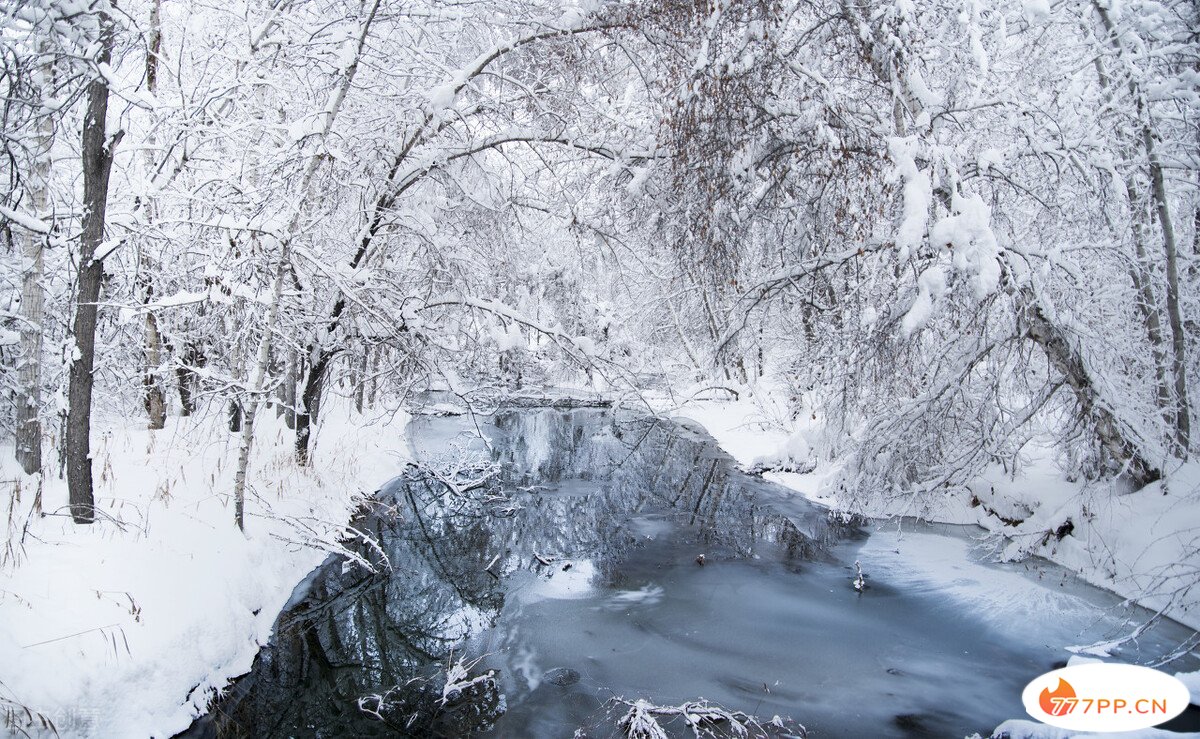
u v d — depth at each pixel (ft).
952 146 30.66
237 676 20.15
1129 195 34.01
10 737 14.11
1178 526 26.89
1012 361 33.55
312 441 38.29
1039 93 35.42
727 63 29.94
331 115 28.32
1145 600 25.96
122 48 24.14
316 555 29.50
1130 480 30.68
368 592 27.53
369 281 32.99
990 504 37.32
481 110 36.70
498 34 36.83
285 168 31.14
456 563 31.30
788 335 60.44
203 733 17.57
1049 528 32.17
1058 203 31.96
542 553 33.04
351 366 39.55
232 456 32.76
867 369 32.48
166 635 18.67
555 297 48.60
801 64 36.22
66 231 25.25
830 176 32.63
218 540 24.02
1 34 17.13
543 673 21.68
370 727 18.52
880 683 21.39
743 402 77.10
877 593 28.60
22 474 23.44
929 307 25.81
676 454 59.21
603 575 30.32
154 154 31.73
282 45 31.14
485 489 44.98
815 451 49.93
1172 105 33.73
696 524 38.22
